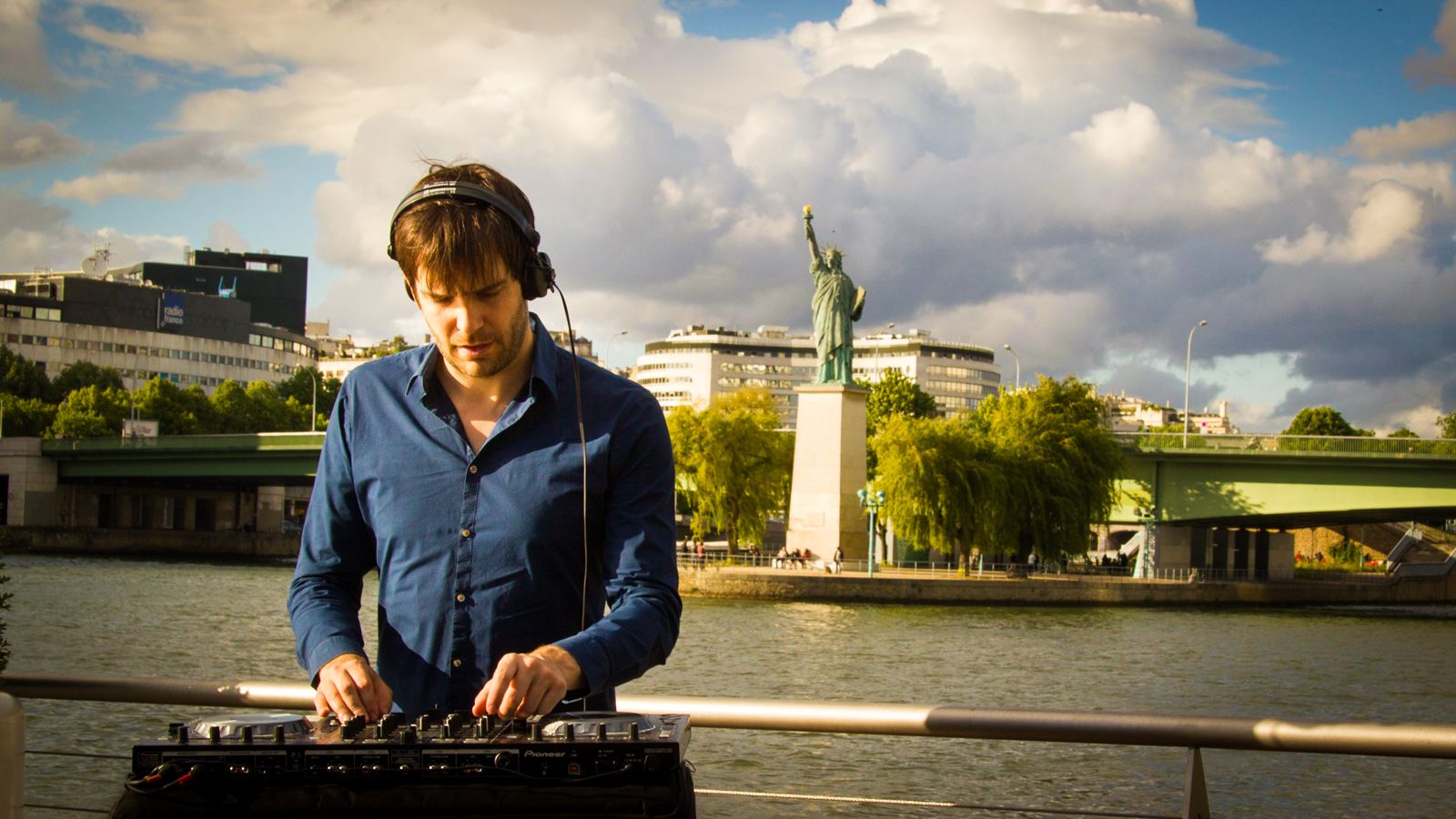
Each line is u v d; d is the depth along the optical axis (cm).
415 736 220
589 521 281
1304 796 1564
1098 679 3189
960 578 5747
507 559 276
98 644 3231
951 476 5866
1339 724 287
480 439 284
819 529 6209
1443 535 10550
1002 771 1714
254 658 3064
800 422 6300
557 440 281
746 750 1856
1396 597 7369
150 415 11125
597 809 214
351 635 279
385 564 286
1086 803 1559
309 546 297
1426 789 1627
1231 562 7888
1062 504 5984
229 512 10956
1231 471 6222
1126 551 9088
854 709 317
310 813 216
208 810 216
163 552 8931
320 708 264
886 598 5462
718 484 6475
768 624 4303
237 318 16325
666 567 281
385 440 287
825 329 6303
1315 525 7294
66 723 1617
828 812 353
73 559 7575
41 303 14412
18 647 3127
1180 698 2928
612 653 255
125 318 15025
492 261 258
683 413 6594
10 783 197
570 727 223
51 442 8462
